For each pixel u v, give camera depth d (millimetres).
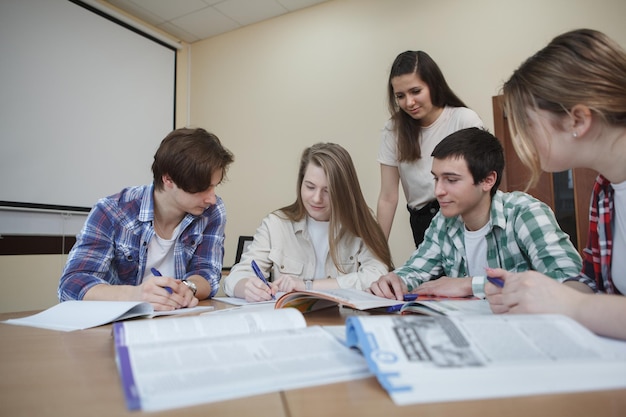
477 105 2344
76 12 2678
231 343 406
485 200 1139
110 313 690
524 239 1056
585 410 273
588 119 567
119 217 1164
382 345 352
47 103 2496
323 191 1326
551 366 329
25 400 312
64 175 2564
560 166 628
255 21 3189
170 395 294
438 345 357
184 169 1068
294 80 3010
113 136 2869
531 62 623
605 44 564
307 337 434
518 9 2268
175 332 482
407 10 2598
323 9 2932
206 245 1302
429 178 1552
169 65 3311
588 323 444
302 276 1369
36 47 2455
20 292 2285
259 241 1394
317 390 319
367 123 2705
